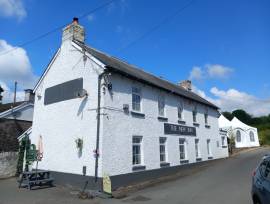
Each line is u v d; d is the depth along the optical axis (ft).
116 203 36.19
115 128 47.73
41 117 59.93
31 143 61.21
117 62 62.95
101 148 44.70
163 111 62.95
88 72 50.49
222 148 96.37
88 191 42.98
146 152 54.13
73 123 50.98
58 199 38.86
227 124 161.79
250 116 283.18
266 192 20.90
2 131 71.00
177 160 63.98
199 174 60.13
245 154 110.93
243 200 34.83
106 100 46.96
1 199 38.75
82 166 47.11
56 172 52.31
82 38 58.13
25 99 87.56
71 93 53.06
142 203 35.78
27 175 49.57
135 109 53.98
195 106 79.00
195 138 74.90
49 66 60.29
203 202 34.91
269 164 23.09
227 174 57.98
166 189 44.65
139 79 53.93
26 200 38.22
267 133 195.72
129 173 48.78
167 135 61.82
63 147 52.13
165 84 73.26
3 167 60.54
